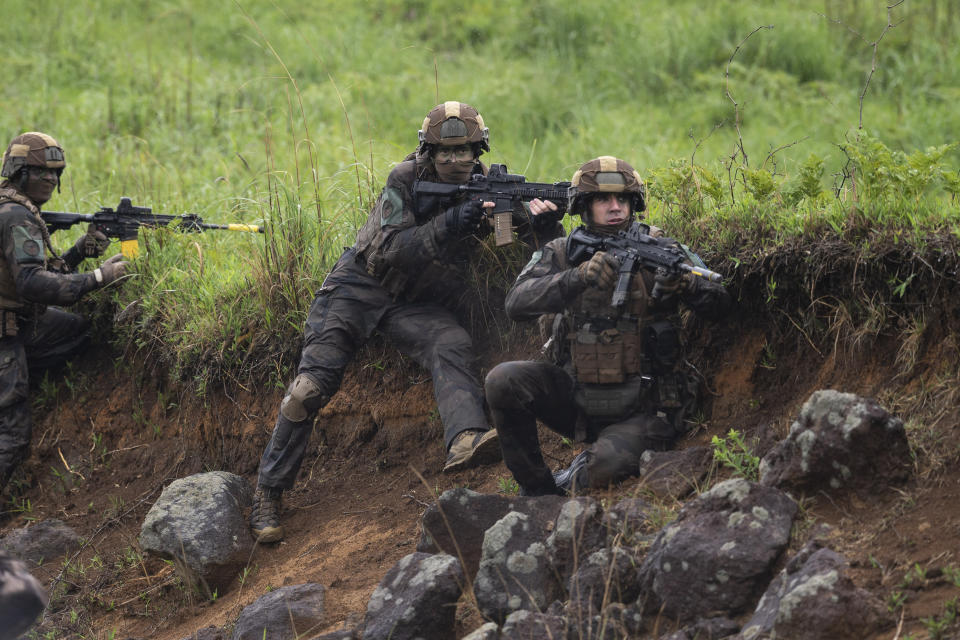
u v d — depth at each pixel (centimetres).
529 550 1284
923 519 1122
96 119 3781
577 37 4697
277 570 1647
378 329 1770
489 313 1861
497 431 1452
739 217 1634
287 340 2002
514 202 1656
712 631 1087
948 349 1318
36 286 1983
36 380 2270
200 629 1505
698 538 1152
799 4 4634
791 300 1503
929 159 1503
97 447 2208
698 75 4047
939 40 4191
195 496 1697
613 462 1426
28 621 895
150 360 2189
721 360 1570
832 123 3562
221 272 2234
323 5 5241
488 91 4100
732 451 1374
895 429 1175
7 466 2056
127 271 2223
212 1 5341
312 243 2106
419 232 1658
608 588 1156
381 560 1570
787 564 1103
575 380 1476
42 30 4819
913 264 1353
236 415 2055
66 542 1931
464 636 1273
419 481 1800
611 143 3478
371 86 4141
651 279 1435
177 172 3139
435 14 5072
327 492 1870
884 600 1037
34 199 2088
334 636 1289
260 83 4219
